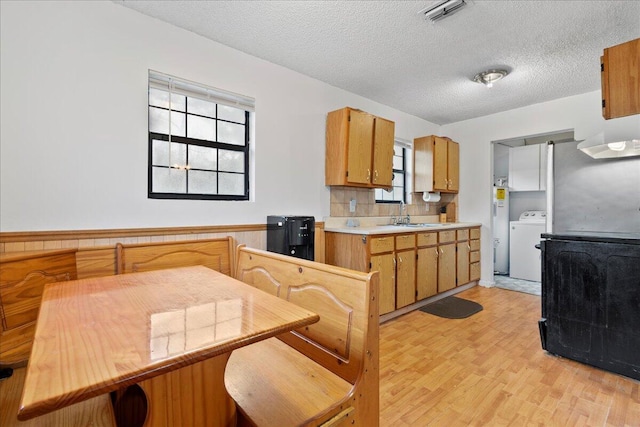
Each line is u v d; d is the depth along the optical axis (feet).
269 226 9.08
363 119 10.62
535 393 6.04
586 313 6.98
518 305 11.61
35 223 5.93
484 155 14.51
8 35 5.70
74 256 5.78
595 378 6.54
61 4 6.20
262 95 9.17
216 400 3.22
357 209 11.98
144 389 2.82
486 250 14.51
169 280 4.63
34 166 5.93
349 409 3.41
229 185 8.92
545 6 6.73
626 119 10.64
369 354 3.62
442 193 15.69
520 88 11.23
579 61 9.20
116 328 2.79
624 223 8.31
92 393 1.92
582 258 7.05
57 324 2.88
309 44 8.37
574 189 9.07
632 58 6.29
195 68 7.89
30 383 1.93
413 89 11.41
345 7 6.82
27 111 5.87
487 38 8.00
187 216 7.75
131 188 7.00
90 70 6.50
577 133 11.78
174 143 7.98
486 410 5.54
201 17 7.25
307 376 3.92
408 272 10.75
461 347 8.08
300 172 10.11
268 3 6.72
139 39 7.08
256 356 4.45
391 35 7.90
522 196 17.71
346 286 3.90
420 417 5.36
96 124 6.57
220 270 7.86
